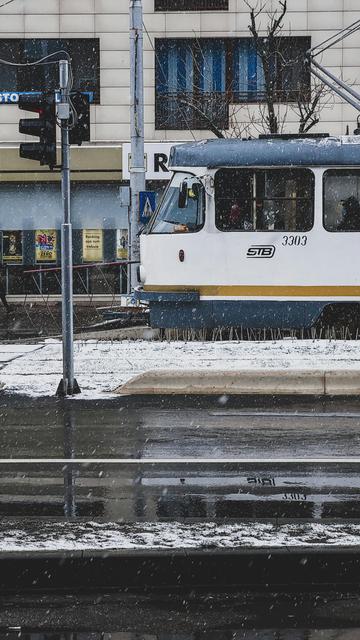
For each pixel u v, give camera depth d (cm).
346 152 2847
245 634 711
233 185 2869
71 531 904
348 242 2850
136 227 3462
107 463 1286
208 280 2864
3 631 718
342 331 2884
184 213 2884
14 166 4678
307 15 4688
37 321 3712
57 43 4759
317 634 709
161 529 911
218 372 1914
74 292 4728
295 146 2856
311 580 818
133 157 3469
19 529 913
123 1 4741
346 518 959
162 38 4769
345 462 1280
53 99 1812
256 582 817
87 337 2969
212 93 4756
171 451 1366
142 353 2389
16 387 1961
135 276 3475
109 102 4741
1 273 4209
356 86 4678
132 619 741
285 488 1128
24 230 4734
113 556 816
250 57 4769
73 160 4659
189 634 711
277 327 2873
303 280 2850
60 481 1178
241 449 1378
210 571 816
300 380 1906
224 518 959
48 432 1522
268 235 2855
